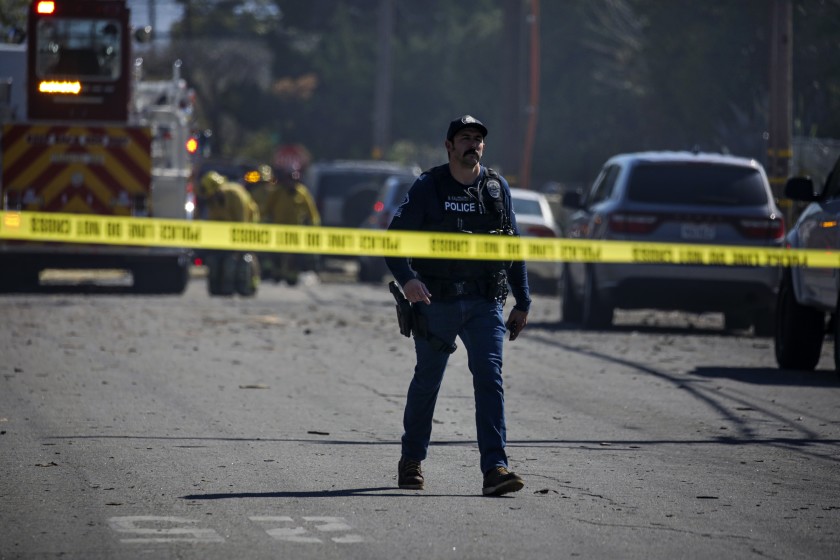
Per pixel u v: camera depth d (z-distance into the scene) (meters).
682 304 57.97
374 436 32.25
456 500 25.17
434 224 25.73
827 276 43.12
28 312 63.38
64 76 77.62
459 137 25.78
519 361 47.97
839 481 27.59
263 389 39.84
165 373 42.91
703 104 106.12
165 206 76.94
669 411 36.81
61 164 75.06
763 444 31.97
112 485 26.05
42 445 30.28
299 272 90.06
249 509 24.14
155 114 80.44
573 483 26.94
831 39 93.75
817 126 96.88
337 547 21.44
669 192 57.88
